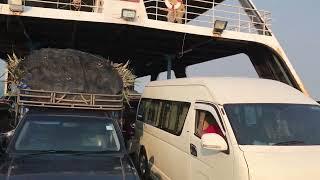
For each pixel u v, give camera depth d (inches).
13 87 332.2
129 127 447.2
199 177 255.0
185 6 584.7
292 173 202.7
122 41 647.1
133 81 381.1
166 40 628.7
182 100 306.3
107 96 295.9
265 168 203.5
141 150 400.5
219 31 569.6
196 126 270.2
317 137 229.3
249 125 229.3
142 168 392.8
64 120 252.7
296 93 263.9
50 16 513.0
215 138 221.5
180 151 290.5
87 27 564.4
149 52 744.3
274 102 246.8
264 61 631.2
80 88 309.9
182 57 812.6
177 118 309.6
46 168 207.6
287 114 239.8
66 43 695.1
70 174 201.3
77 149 237.5
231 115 232.5
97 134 247.8
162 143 334.0
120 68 377.4
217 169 230.4
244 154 211.2
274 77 616.7
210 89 259.8
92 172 206.1
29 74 306.0
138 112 435.5
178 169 292.8
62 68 314.5
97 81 316.5
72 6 580.4
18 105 289.1
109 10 526.9
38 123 248.1
